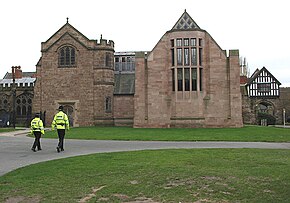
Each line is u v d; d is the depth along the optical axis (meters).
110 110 48.50
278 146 21.48
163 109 41.69
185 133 31.81
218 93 41.28
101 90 48.03
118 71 55.38
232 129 36.72
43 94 48.91
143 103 42.06
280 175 11.39
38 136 19.45
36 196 9.30
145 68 42.34
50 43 49.12
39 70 49.53
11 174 11.97
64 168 12.87
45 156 17.11
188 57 41.56
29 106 57.56
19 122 57.62
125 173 11.85
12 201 8.93
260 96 71.62
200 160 14.44
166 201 8.78
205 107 41.28
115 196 9.22
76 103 48.25
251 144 22.95
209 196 9.15
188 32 41.66
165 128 40.00
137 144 23.11
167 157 15.35
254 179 10.87
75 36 48.72
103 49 48.41
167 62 42.09
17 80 70.81
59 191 9.73
